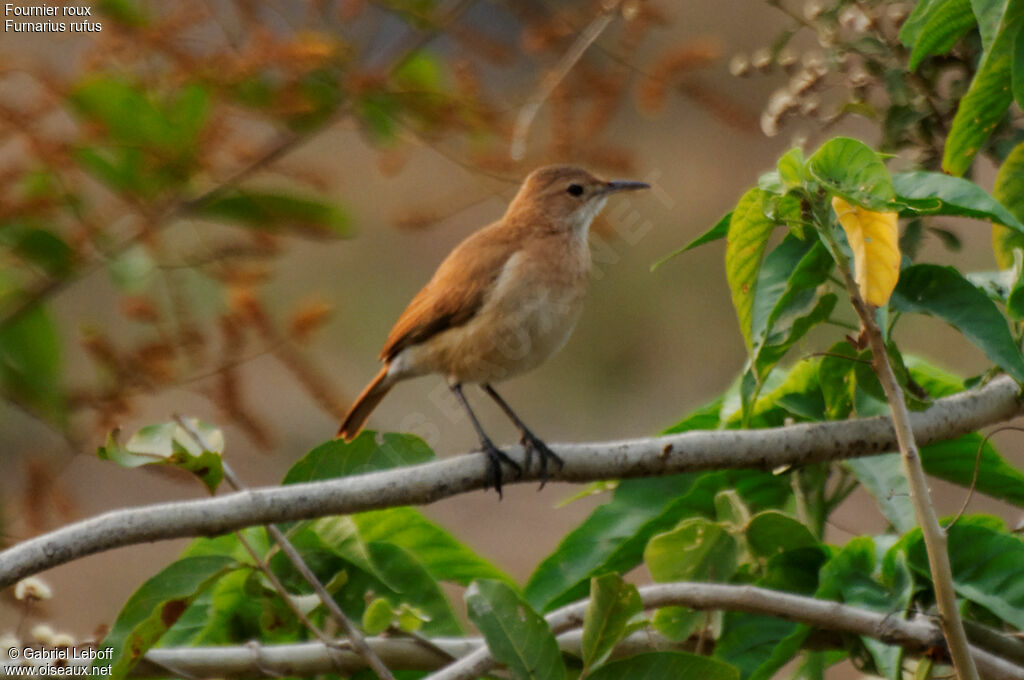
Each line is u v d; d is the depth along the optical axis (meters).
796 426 7.34
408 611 7.52
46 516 10.69
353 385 22.02
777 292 7.12
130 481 20.08
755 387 7.52
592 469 7.30
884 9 8.39
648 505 8.62
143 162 10.68
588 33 10.64
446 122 11.22
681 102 25.33
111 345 10.70
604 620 6.52
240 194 10.97
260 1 10.76
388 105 11.22
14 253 10.95
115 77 10.62
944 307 6.91
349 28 11.20
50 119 11.59
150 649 7.24
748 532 7.76
